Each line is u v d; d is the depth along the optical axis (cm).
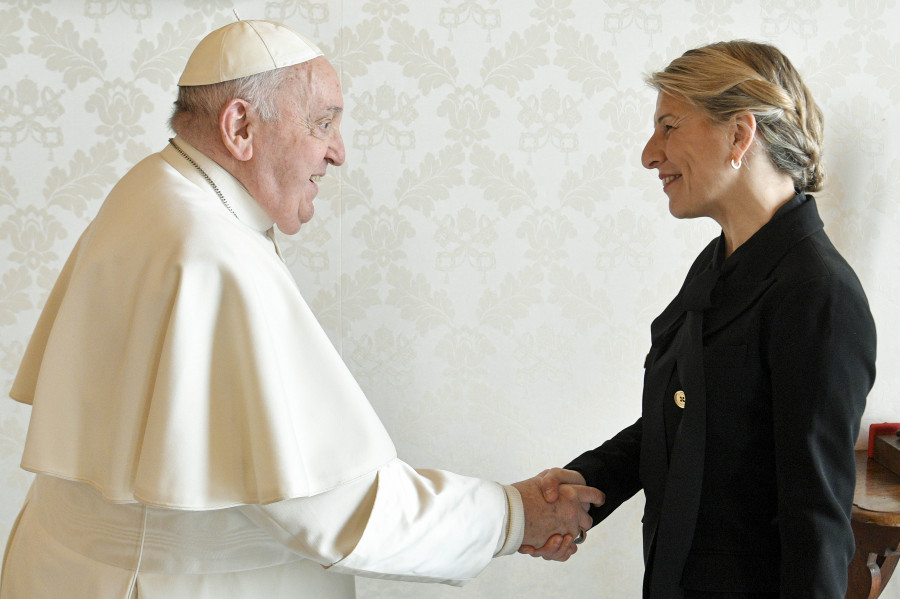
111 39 216
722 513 135
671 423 144
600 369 242
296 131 145
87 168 220
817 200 239
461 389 238
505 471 242
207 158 146
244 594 140
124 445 128
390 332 234
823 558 118
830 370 120
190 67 147
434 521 146
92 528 138
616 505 180
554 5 226
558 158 232
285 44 146
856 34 235
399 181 228
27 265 221
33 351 159
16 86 214
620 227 237
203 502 125
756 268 134
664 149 145
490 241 233
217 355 130
